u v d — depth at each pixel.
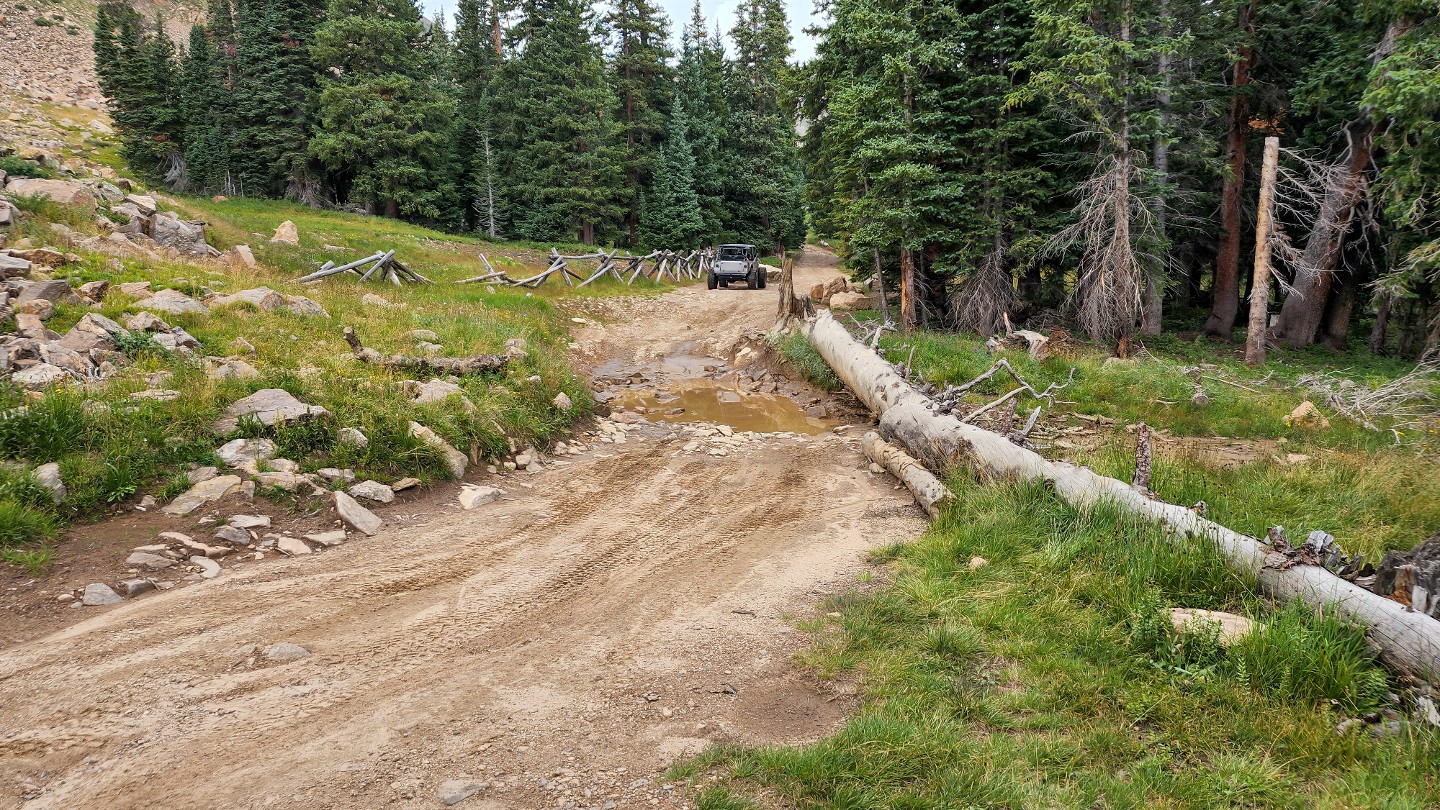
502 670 4.71
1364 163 18.95
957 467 8.62
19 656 4.46
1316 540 5.22
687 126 47.19
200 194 44.62
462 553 6.70
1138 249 17.95
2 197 13.52
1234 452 10.03
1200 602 5.36
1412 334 20.84
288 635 5.00
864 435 11.95
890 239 18.52
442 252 28.80
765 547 7.13
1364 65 17.56
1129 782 3.54
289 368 9.45
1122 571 5.88
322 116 40.50
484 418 9.69
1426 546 4.76
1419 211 13.24
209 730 3.89
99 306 10.21
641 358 18.84
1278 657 4.39
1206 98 20.17
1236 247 22.47
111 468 6.45
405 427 8.56
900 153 17.36
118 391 7.59
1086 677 4.52
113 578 5.45
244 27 44.75
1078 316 19.03
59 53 74.75
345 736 3.91
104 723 3.89
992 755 3.73
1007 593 5.78
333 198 45.16
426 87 43.81
